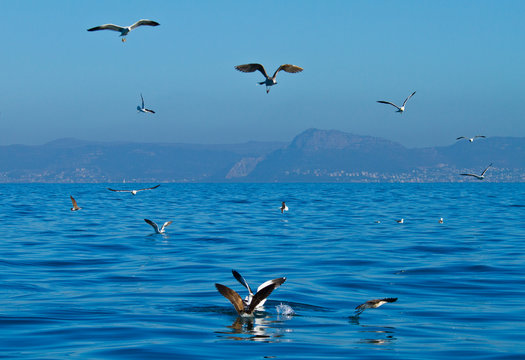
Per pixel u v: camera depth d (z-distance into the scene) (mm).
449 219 62438
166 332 15547
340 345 14320
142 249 35719
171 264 29281
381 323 16812
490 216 67312
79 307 18859
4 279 24250
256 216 67562
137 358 13031
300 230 49094
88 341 14555
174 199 123188
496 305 19438
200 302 19781
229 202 108688
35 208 84375
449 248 36000
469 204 99438
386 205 96438
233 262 29984
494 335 15336
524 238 41906
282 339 14891
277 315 17797
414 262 29844
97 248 36094
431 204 100062
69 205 94000
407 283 23719
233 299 16547
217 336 15164
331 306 19266
